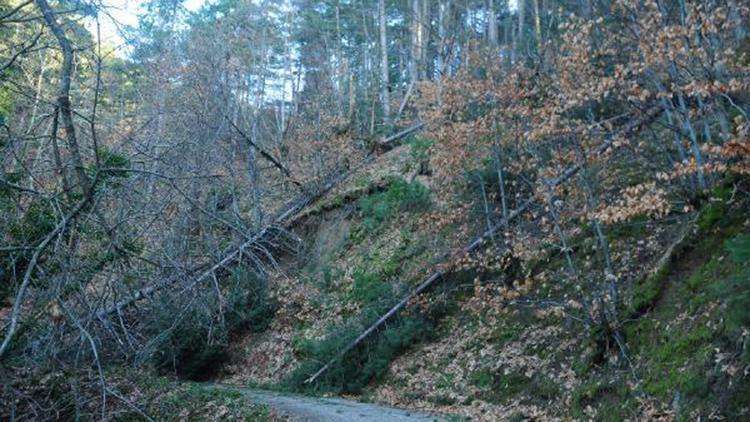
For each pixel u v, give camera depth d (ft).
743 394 24.59
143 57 46.50
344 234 70.33
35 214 31.71
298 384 51.03
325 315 59.82
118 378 39.78
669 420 26.99
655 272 35.35
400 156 80.64
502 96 45.91
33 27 35.55
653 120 37.73
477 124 47.09
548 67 50.21
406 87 110.83
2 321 32.35
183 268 35.88
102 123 41.50
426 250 58.54
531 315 43.34
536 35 69.67
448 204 56.80
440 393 41.96
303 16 131.44
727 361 26.30
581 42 37.50
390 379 47.03
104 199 32.01
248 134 86.38
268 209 73.26
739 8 34.96
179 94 65.21
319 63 120.06
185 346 57.67
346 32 138.21
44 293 30.68
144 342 42.45
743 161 29.30
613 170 42.91
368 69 121.29
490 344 44.04
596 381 33.17
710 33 31.96
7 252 30.86
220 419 36.99
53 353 31.96
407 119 90.84
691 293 32.19
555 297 42.37
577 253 44.06
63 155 35.73
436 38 91.56
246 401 40.55
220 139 59.41
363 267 62.80
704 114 34.81
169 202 36.86
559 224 39.68
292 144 86.07
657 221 39.55
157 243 36.73
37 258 29.12
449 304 50.75
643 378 30.53
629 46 38.58
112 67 46.06
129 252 32.81
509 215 46.83
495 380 40.22
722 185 35.09
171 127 57.57
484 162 51.19
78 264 30.83
